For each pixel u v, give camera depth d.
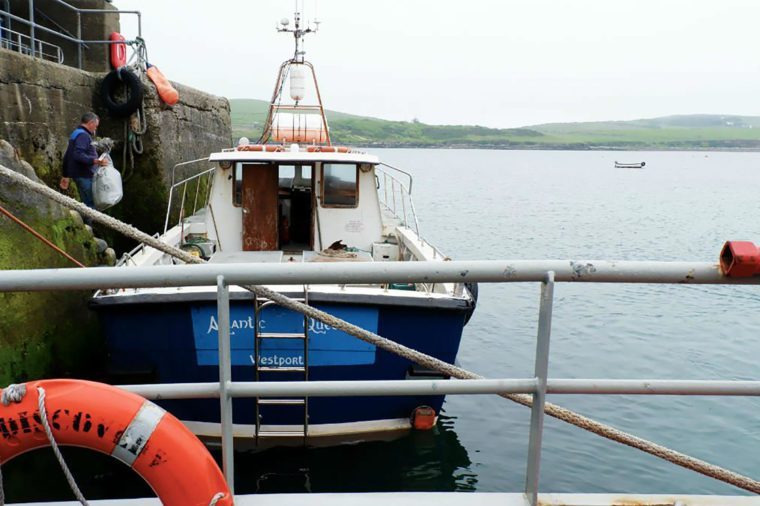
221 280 2.12
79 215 8.01
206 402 5.73
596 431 2.71
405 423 6.14
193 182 14.39
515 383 2.29
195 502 2.09
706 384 2.29
